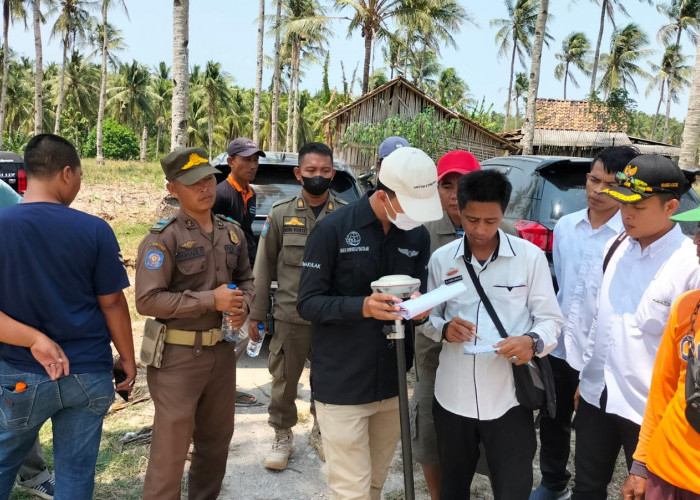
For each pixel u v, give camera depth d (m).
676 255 2.09
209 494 2.79
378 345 2.26
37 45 23.47
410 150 2.07
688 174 4.29
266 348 5.41
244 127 58.31
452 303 2.30
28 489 2.94
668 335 1.80
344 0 22.53
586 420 2.39
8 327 2.08
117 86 61.25
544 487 3.14
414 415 2.70
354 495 2.27
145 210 14.06
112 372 2.52
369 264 2.23
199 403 2.65
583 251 2.80
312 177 3.22
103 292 2.30
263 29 22.89
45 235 2.11
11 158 7.61
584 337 2.69
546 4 14.51
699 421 1.59
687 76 48.81
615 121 24.83
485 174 2.06
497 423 2.19
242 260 2.76
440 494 2.43
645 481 1.89
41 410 2.17
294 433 3.82
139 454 3.38
